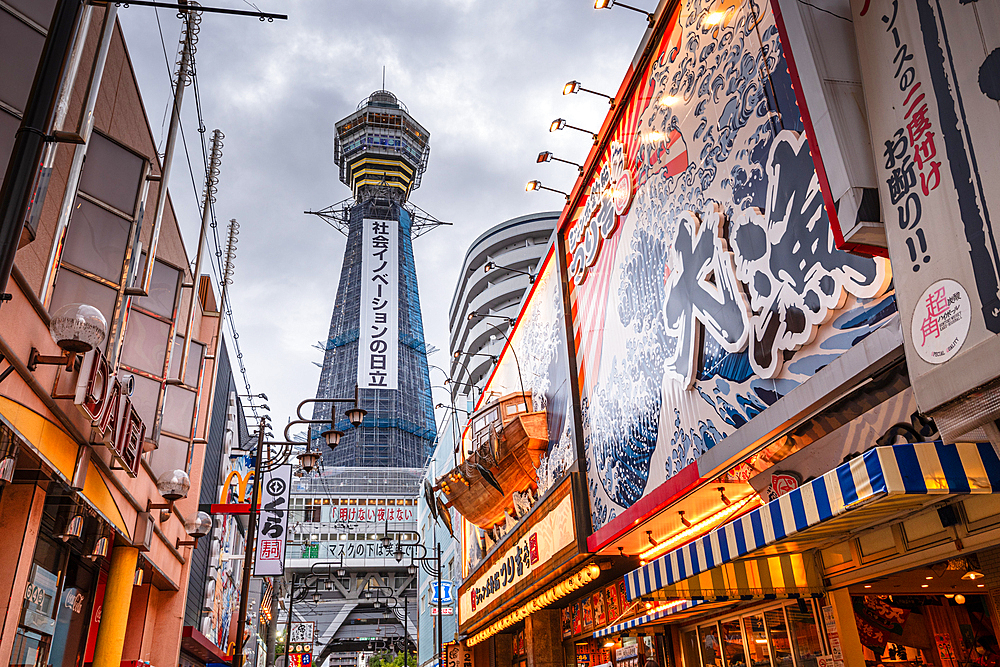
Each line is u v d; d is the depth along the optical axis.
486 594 24.80
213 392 27.14
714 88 10.47
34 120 5.35
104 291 12.63
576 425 16.42
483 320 78.62
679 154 11.56
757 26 9.36
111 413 12.09
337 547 152.25
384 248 138.12
